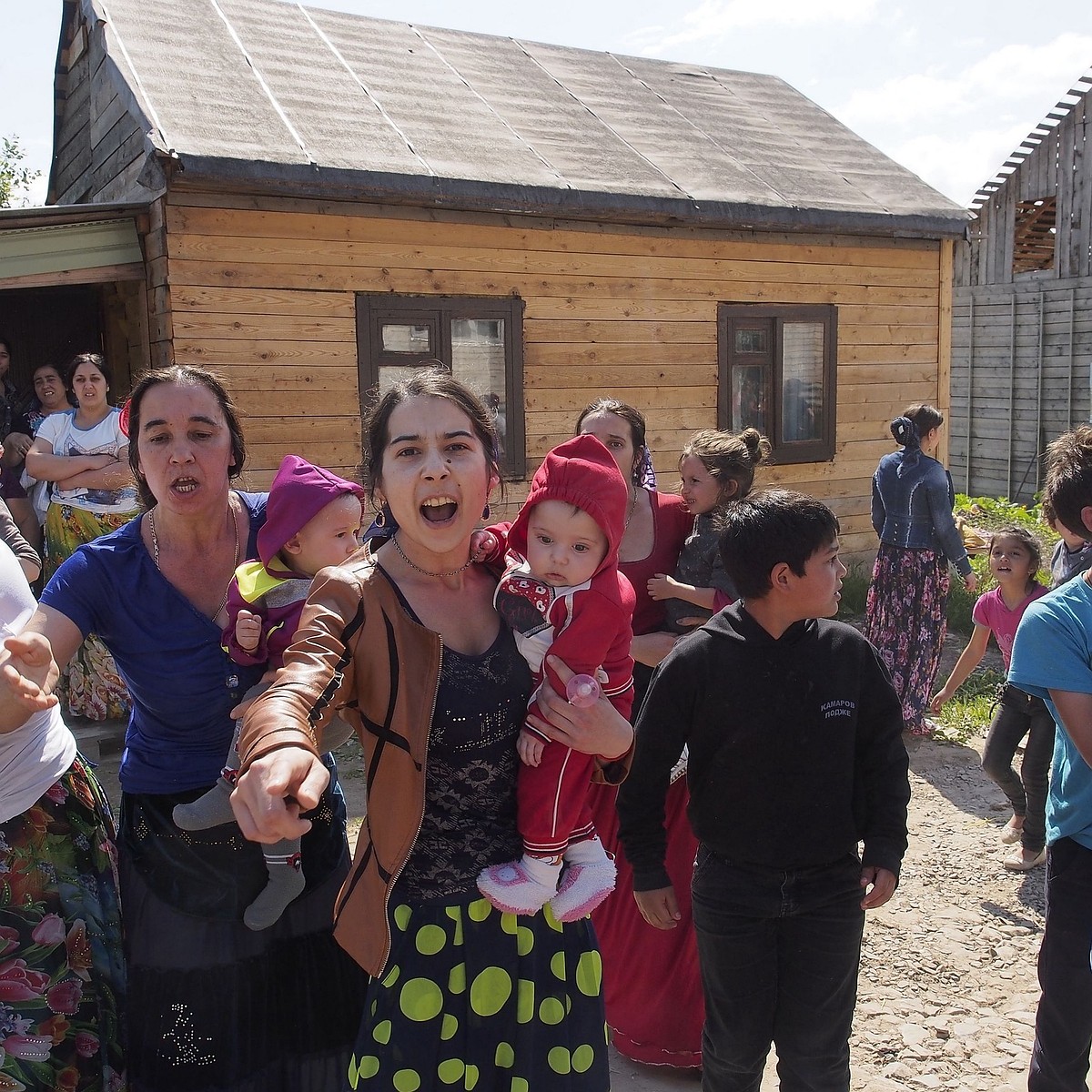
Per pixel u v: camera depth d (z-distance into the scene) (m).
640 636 3.49
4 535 3.56
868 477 10.30
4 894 2.24
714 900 2.51
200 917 2.36
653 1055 3.23
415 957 1.89
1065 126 16.81
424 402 1.93
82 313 9.51
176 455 2.38
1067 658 2.46
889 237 10.07
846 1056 2.56
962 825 5.21
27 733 2.26
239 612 2.28
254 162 6.80
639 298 8.80
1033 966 3.90
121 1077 2.40
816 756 2.44
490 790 1.94
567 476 1.96
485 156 8.15
